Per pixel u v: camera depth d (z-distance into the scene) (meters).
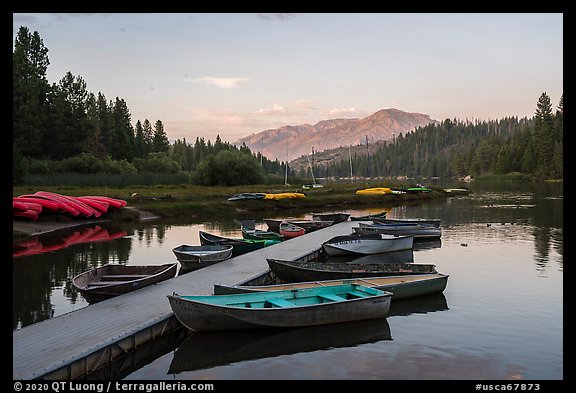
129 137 104.81
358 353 12.91
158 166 90.56
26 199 38.47
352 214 52.34
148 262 25.72
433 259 25.98
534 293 18.59
